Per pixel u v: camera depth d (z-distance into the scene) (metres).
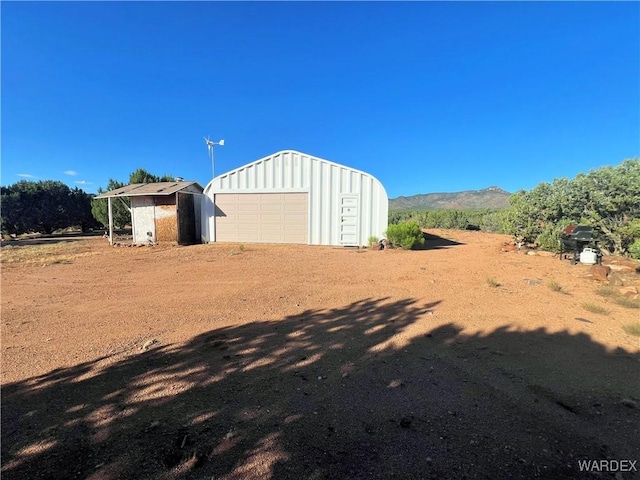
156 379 2.97
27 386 2.89
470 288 5.89
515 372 2.98
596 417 2.35
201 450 2.08
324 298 5.50
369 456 2.02
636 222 7.59
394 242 12.53
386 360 3.27
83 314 4.89
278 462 1.98
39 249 14.55
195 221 17.25
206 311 4.92
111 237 16.95
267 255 11.13
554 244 9.38
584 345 3.50
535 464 1.93
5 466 1.97
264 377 2.98
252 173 15.48
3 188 27.83
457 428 2.26
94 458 2.03
